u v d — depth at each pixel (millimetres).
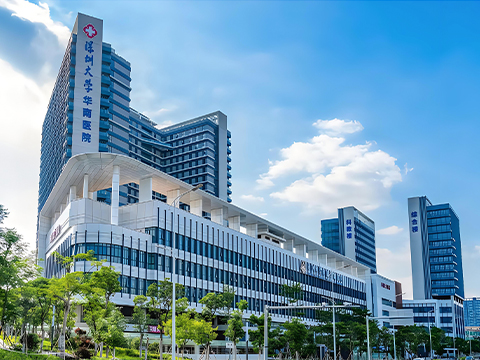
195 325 60500
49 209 104688
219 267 93812
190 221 87500
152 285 61750
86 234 70938
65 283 49000
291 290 105812
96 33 147500
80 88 141125
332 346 97500
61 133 143500
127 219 81812
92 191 92750
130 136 191000
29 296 51156
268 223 115125
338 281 149250
